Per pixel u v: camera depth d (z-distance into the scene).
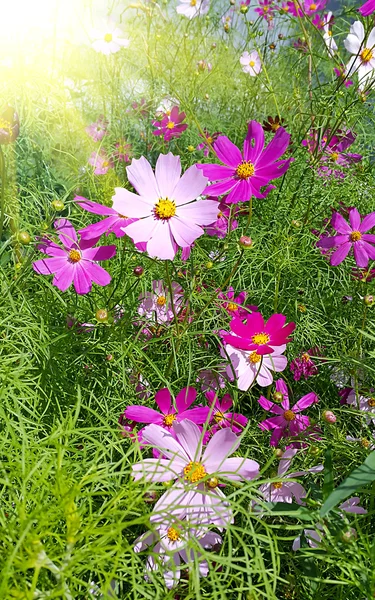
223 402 0.36
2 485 0.29
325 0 0.76
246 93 0.86
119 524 0.23
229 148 0.38
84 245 0.38
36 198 0.50
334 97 0.57
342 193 0.59
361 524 0.31
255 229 0.55
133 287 0.42
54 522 0.23
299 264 0.51
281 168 0.37
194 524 0.25
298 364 0.45
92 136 0.66
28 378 0.36
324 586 0.28
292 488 0.33
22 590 0.23
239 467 0.27
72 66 0.69
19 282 0.42
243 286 0.50
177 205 0.32
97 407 0.38
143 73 0.81
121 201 0.31
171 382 0.40
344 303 0.52
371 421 0.41
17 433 0.32
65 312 0.41
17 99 0.56
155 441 0.29
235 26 1.02
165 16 0.85
